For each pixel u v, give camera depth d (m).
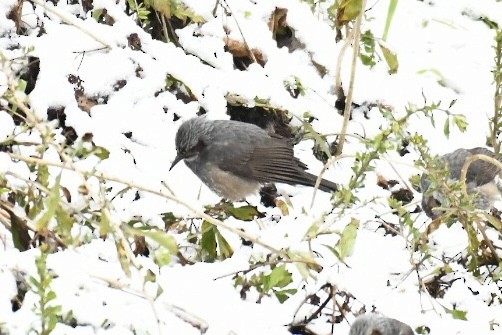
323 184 12.66
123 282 9.09
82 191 9.99
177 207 11.38
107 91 12.50
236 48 13.91
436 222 11.11
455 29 15.52
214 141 12.80
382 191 12.73
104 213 8.84
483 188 13.20
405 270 10.97
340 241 10.38
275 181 13.05
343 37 14.83
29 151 11.07
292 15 14.49
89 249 9.76
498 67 13.32
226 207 11.76
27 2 12.77
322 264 10.59
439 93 14.74
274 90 13.60
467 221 11.20
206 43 13.74
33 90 11.93
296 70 14.08
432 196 11.90
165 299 9.12
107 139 11.98
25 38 12.41
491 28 16.38
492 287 11.04
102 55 12.70
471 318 10.40
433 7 16.52
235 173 12.93
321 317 9.77
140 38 13.20
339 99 14.09
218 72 13.52
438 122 14.30
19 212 9.66
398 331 9.23
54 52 12.38
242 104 13.52
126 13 13.66
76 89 12.29
